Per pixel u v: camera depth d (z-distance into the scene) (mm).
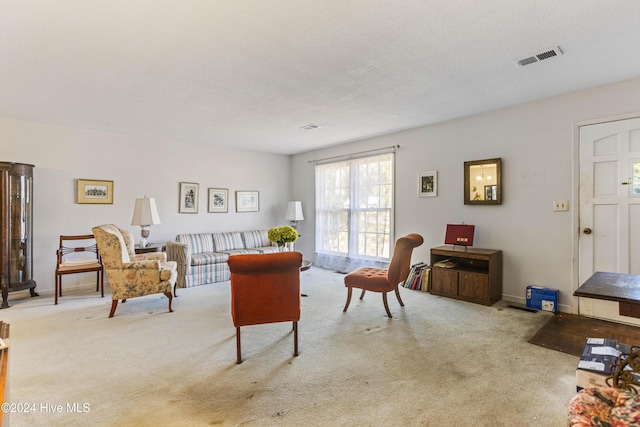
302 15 1892
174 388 1983
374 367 2238
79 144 4504
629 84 2949
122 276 3316
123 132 4762
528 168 3572
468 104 3582
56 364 2281
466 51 2354
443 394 1908
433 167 4418
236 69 2631
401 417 1698
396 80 2883
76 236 4184
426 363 2289
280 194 6738
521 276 3658
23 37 2105
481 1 1774
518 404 1805
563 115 3324
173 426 1633
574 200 3275
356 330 2918
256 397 1888
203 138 5215
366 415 1718
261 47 2273
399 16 1913
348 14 1889
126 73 2691
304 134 4973
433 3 1791
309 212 6461
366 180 5301
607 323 3035
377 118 4109
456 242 3998
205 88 3045
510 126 3691
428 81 2916
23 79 2801
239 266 2289
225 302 3822
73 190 4461
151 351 2500
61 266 3875
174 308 3584
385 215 5020
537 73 2758
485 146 3904
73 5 1768
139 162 5020
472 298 3721
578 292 1535
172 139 5266
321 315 3330
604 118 3084
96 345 2605
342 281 4898
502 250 3803
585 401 1039
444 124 4289
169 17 1895
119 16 1880
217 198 5852
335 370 2201
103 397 1881
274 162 6637
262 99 3365
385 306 3268
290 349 2531
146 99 3342
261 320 2373
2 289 3627
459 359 2346
